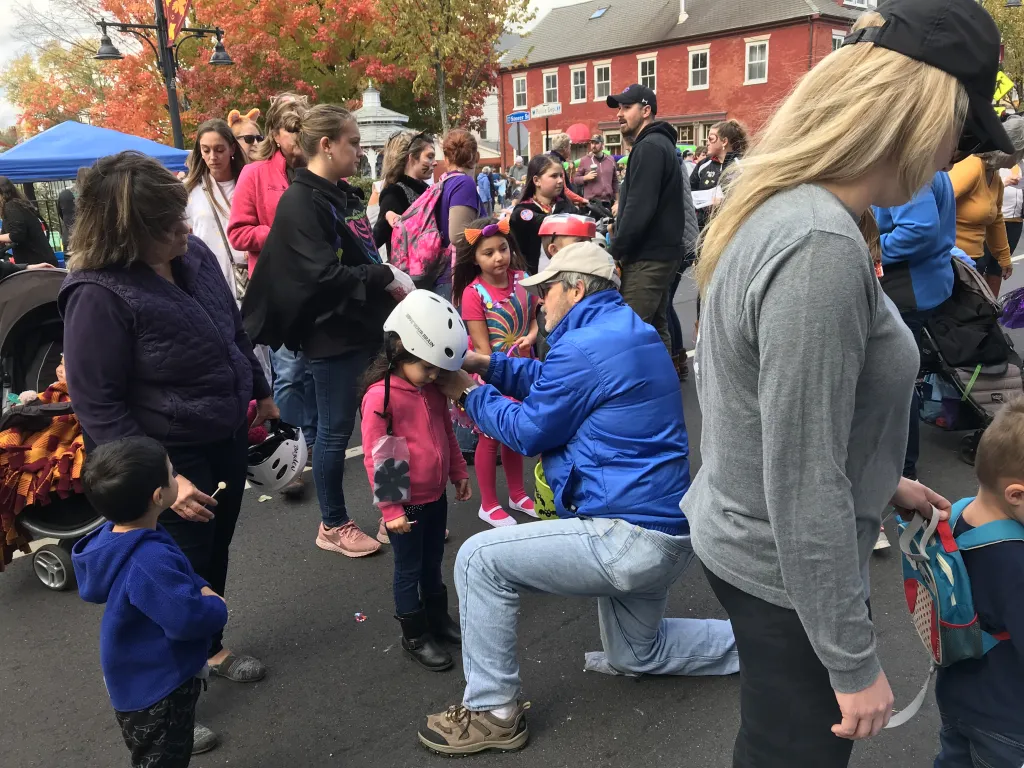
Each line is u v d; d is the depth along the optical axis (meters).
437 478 2.66
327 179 3.23
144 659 2.04
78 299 2.14
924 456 4.45
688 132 33.53
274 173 4.23
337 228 3.29
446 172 4.73
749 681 1.46
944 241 3.56
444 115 20.53
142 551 2.00
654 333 2.34
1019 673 1.69
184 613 1.98
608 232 9.05
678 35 32.91
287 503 4.21
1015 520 1.70
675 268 5.04
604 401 2.23
